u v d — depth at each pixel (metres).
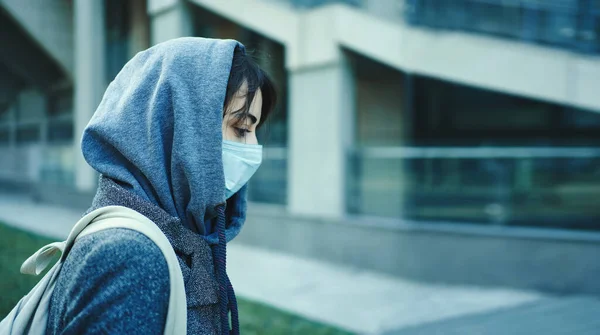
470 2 7.78
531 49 7.32
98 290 0.71
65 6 15.37
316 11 7.20
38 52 16.17
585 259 5.10
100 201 0.86
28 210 12.24
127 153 0.85
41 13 14.90
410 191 6.22
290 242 7.30
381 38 7.38
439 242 5.79
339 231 6.68
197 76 0.88
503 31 7.66
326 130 7.06
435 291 5.47
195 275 0.86
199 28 9.50
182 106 0.85
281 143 8.39
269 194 7.95
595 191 5.28
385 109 10.95
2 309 3.80
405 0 7.64
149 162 0.84
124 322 0.70
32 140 17.30
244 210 1.10
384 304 4.98
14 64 16.03
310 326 4.18
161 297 0.74
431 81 11.44
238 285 5.64
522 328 4.11
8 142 19.58
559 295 5.15
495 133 11.88
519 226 5.63
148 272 0.73
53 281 0.83
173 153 0.84
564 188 5.42
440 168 6.04
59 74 16.58
